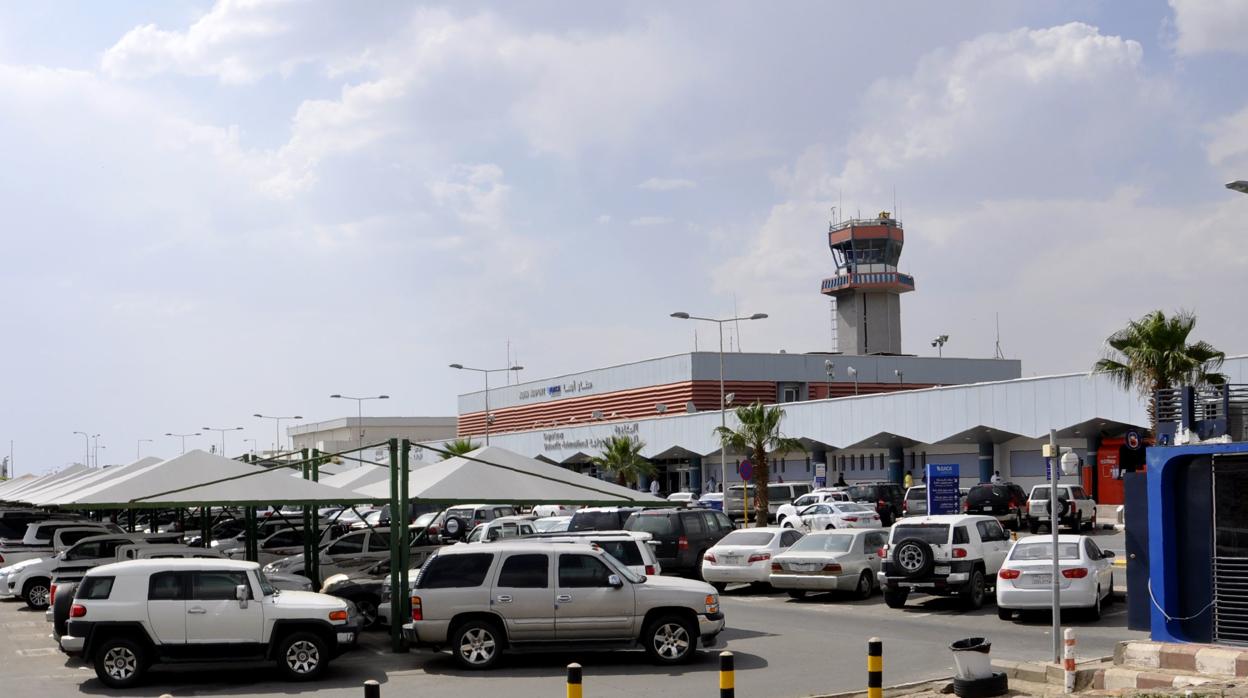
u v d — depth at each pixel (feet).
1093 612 69.97
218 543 115.44
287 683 53.83
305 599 55.88
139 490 65.82
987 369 299.38
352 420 431.84
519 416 330.13
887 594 78.95
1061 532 137.59
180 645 53.21
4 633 75.92
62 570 91.81
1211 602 50.39
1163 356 121.29
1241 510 49.44
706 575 92.17
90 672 58.08
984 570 78.69
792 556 84.89
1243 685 43.60
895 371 287.69
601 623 56.08
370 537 91.66
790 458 221.46
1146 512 53.62
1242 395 55.01
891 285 320.29
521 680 53.16
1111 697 43.96
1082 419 161.68
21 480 180.65
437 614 56.18
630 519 97.76
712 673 54.19
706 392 266.16
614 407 289.53
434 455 304.71
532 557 56.65
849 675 53.47
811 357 278.05
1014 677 51.13
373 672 56.59
